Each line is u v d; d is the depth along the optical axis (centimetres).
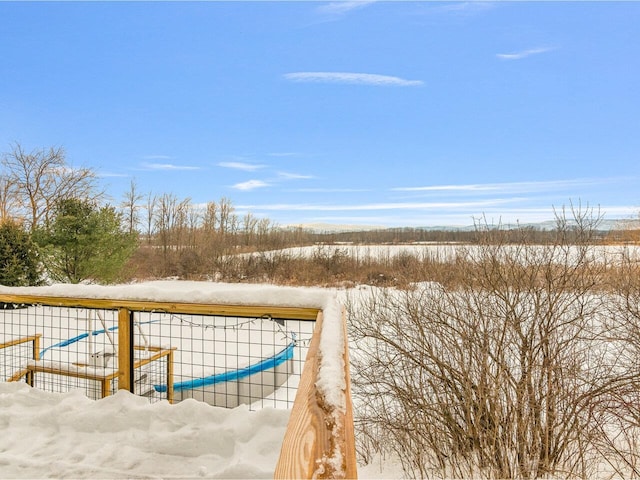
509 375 450
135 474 217
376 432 510
